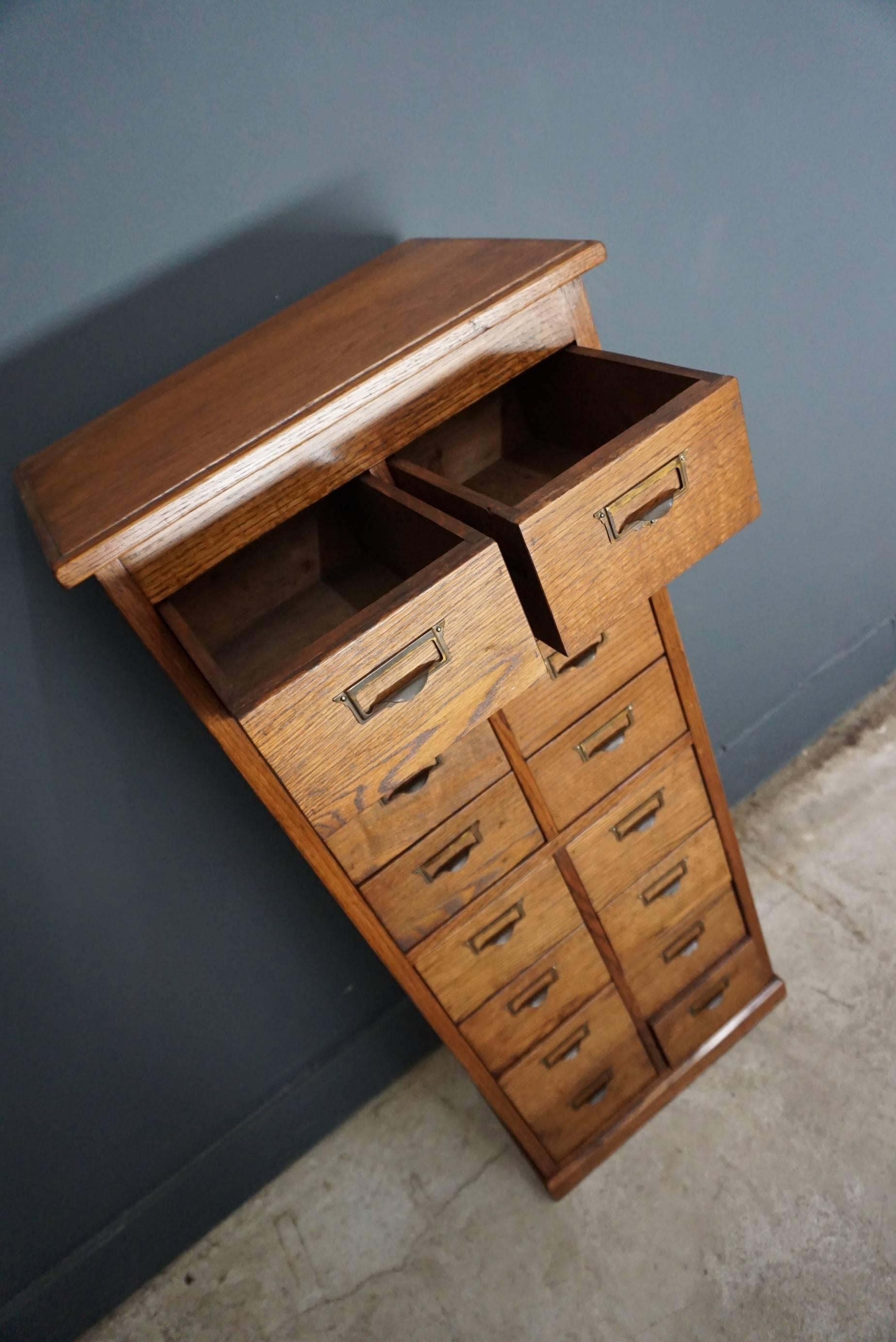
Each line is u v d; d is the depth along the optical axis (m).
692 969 1.51
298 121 1.08
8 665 1.18
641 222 1.36
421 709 0.80
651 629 1.14
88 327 1.07
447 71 1.13
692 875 1.41
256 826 1.50
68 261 1.03
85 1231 1.65
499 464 1.18
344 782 0.80
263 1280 1.64
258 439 0.80
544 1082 1.42
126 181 1.02
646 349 1.48
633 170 1.31
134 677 1.28
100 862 1.39
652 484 0.82
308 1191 1.76
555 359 1.02
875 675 2.17
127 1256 1.69
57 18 0.93
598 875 1.28
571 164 1.27
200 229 1.08
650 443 0.80
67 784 1.30
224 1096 1.71
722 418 0.83
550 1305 1.43
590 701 1.13
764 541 1.80
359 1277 1.58
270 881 1.57
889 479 1.90
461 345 0.85
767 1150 1.49
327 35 1.05
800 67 1.36
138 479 0.83
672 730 1.24
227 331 1.15
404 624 0.74
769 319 1.56
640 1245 1.45
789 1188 1.44
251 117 1.05
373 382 0.82
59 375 1.08
